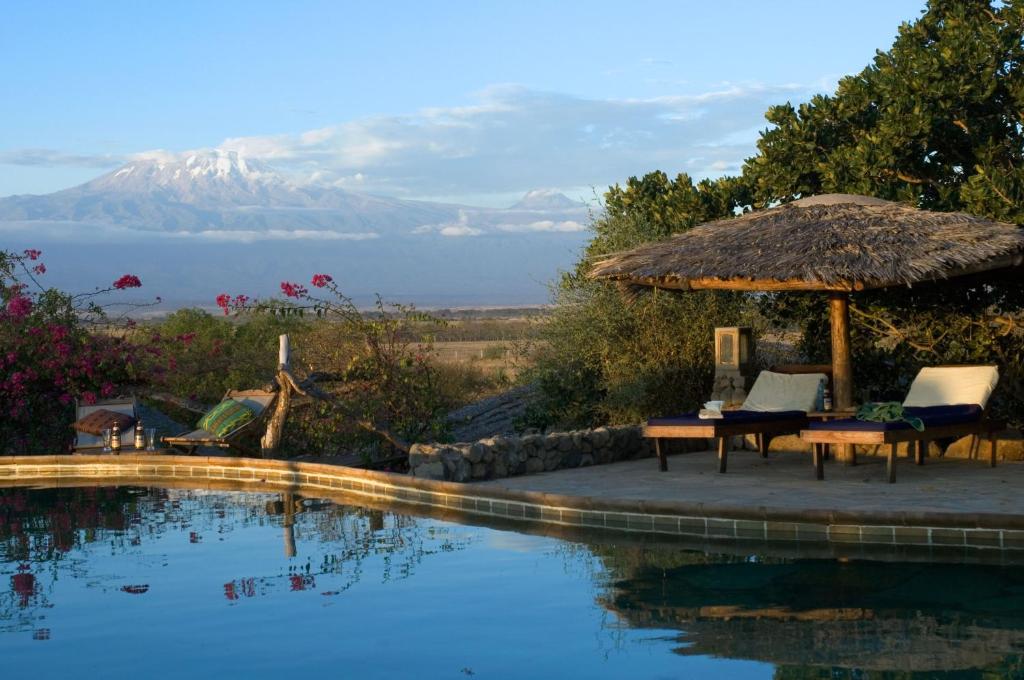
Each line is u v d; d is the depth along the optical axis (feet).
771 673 13.85
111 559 22.89
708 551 22.52
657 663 14.47
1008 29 38.55
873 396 41.57
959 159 41.01
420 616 17.38
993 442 32.35
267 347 54.39
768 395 35.83
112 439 43.01
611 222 46.83
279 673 14.47
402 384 41.34
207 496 33.83
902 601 17.56
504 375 58.70
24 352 44.93
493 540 24.49
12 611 18.19
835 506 24.75
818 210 33.83
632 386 40.37
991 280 35.83
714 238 33.96
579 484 30.73
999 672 13.58
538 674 14.17
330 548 23.76
